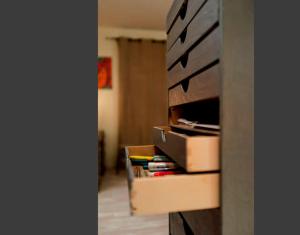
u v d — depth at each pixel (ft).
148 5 10.53
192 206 2.47
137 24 12.85
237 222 2.55
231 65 2.54
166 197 2.40
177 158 2.82
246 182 2.58
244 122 2.58
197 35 3.09
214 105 3.64
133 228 6.46
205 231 3.05
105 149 13.47
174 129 4.50
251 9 2.59
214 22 2.62
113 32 13.41
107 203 8.25
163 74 13.57
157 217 7.10
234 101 2.56
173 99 4.64
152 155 4.91
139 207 2.36
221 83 2.53
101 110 13.35
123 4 10.39
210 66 2.82
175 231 4.67
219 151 2.53
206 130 3.04
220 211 2.53
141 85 13.35
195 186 2.47
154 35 13.80
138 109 13.34
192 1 3.27
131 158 4.37
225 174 2.51
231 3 2.53
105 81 13.34
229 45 2.53
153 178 2.39
